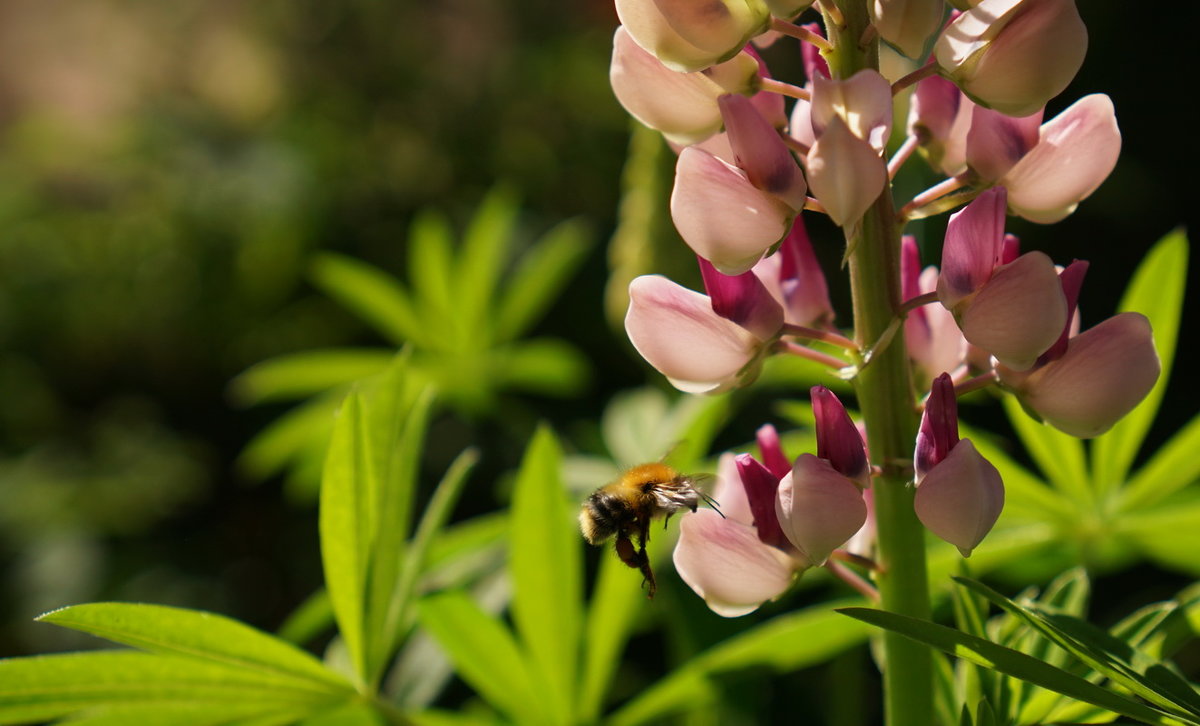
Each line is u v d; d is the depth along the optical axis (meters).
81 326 1.03
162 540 0.96
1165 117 0.90
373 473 0.37
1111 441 0.40
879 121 0.32
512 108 1.03
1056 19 0.32
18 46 1.28
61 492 0.95
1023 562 0.42
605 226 0.95
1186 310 0.88
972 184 0.34
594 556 0.53
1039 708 0.34
